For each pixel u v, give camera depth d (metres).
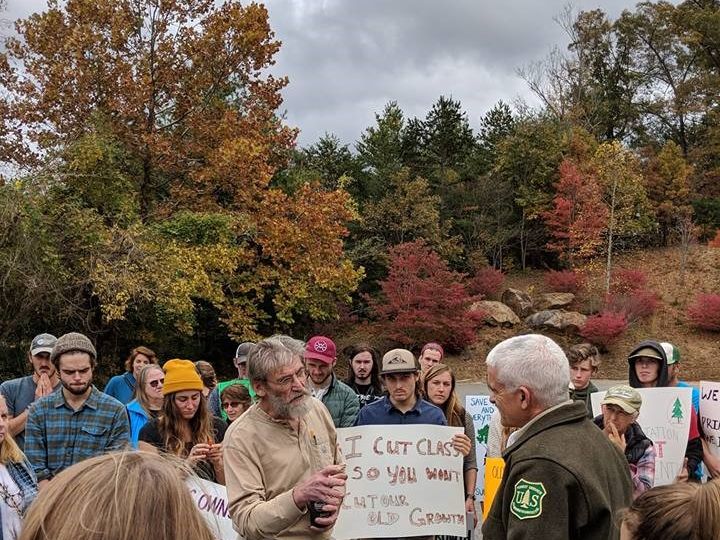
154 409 5.69
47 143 20.97
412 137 43.44
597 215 33.44
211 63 23.66
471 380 26.03
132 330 21.03
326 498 2.97
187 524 1.17
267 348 3.39
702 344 29.50
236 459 3.31
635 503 1.95
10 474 3.55
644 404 5.15
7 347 16.28
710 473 5.31
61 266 16.69
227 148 22.41
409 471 4.75
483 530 2.77
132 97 22.19
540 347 2.83
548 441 2.62
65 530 1.10
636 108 51.03
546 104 46.81
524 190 38.62
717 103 48.25
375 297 32.56
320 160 39.78
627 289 32.59
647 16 52.28
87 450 4.75
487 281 33.91
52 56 22.28
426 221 34.16
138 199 22.80
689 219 38.38
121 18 22.03
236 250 22.17
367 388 6.77
